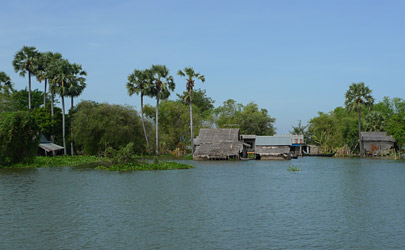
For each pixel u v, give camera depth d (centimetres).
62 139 8588
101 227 1998
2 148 5503
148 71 8844
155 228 1978
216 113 12900
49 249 1641
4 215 2272
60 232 1902
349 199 2844
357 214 2309
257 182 3909
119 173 4838
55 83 7862
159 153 9550
